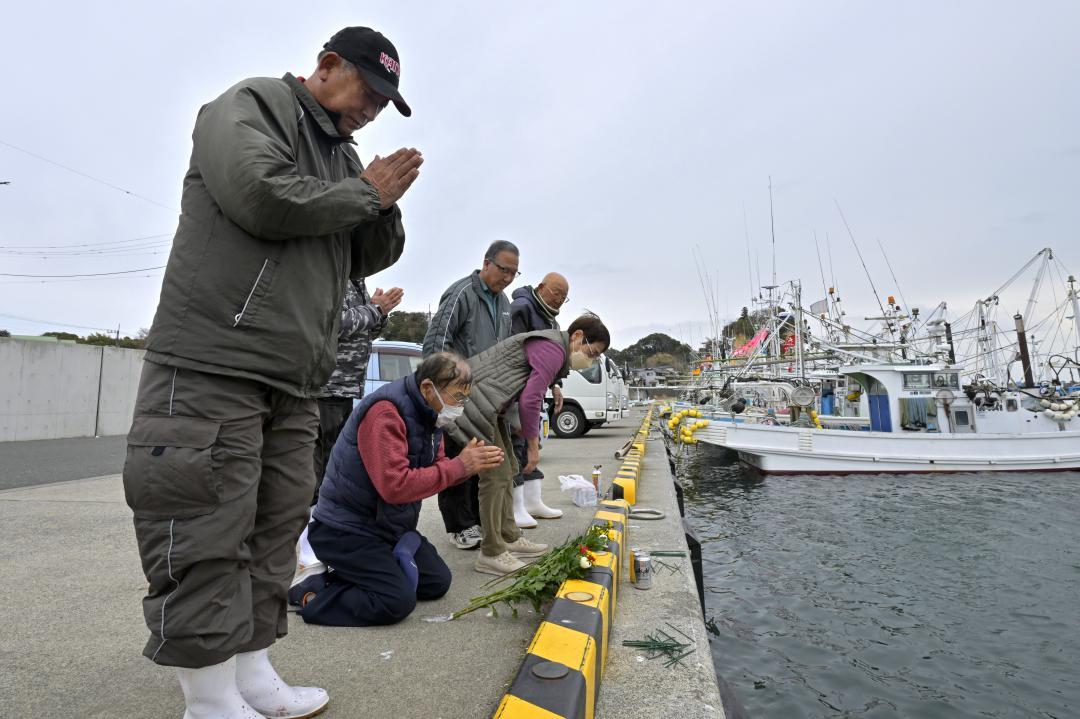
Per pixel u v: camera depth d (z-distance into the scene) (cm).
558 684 170
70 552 388
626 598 310
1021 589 679
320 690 190
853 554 831
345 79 186
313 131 186
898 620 584
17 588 315
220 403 154
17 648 239
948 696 438
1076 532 943
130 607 287
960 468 1461
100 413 1759
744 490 1352
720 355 2612
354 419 272
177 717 186
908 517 1059
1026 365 1873
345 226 170
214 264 155
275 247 162
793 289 1762
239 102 161
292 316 164
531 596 264
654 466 899
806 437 1485
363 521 272
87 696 200
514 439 446
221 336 154
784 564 783
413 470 261
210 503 151
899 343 1741
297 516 187
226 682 160
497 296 434
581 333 371
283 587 184
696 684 215
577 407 1509
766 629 562
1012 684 455
